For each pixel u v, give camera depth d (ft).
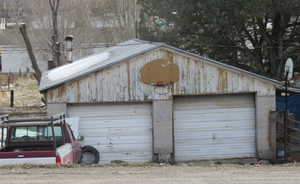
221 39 87.40
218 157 62.69
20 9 178.40
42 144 40.32
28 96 140.87
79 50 177.17
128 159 61.98
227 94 62.64
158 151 61.36
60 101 60.64
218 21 81.71
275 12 80.38
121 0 189.78
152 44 67.41
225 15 81.51
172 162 59.88
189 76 61.72
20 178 29.19
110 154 61.93
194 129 62.75
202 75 61.72
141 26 95.50
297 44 92.07
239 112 63.10
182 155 62.39
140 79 61.31
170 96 61.52
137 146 62.08
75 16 174.60
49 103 60.70
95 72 60.90
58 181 28.12
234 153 62.75
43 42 168.66
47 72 82.02
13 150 40.16
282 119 63.93
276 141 62.80
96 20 192.34
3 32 204.13
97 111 61.93
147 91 61.46
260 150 62.23
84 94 60.90
